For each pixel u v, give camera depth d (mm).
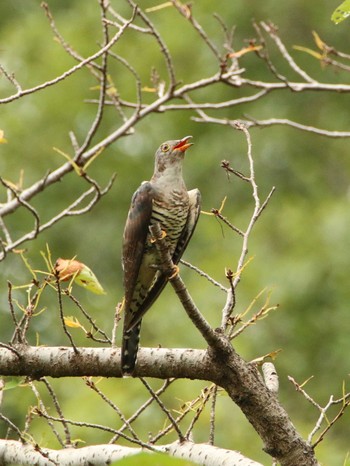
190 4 9078
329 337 14664
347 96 17969
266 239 15883
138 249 7156
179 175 7516
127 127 9266
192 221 7562
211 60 17203
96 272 17375
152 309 14570
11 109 17172
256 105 17812
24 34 17484
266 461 11078
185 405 6633
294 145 17844
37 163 17062
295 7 17844
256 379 5770
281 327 14656
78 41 17094
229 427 11039
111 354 5961
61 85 17141
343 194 17719
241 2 17656
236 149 17609
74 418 10812
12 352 5992
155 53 17156
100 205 17703
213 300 14133
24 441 6336
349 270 15039
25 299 15328
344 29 17906
